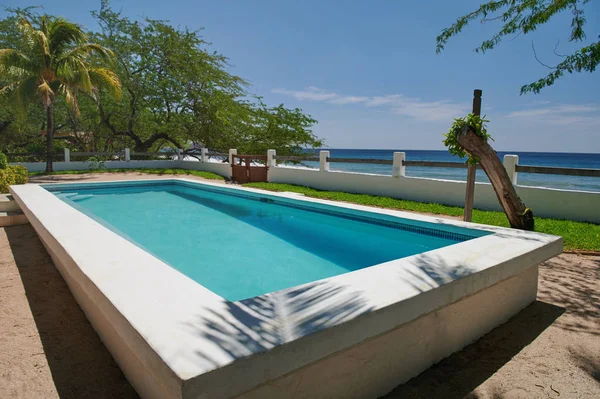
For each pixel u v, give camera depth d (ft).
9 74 44.06
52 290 11.40
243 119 66.85
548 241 10.51
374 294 6.52
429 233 15.23
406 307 6.44
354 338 5.69
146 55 62.90
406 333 7.00
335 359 5.92
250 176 43.11
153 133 68.54
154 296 6.23
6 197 22.59
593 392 6.68
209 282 12.30
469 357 7.94
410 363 7.16
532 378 7.13
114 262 8.07
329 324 5.39
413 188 28.89
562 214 21.99
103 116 63.46
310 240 17.48
